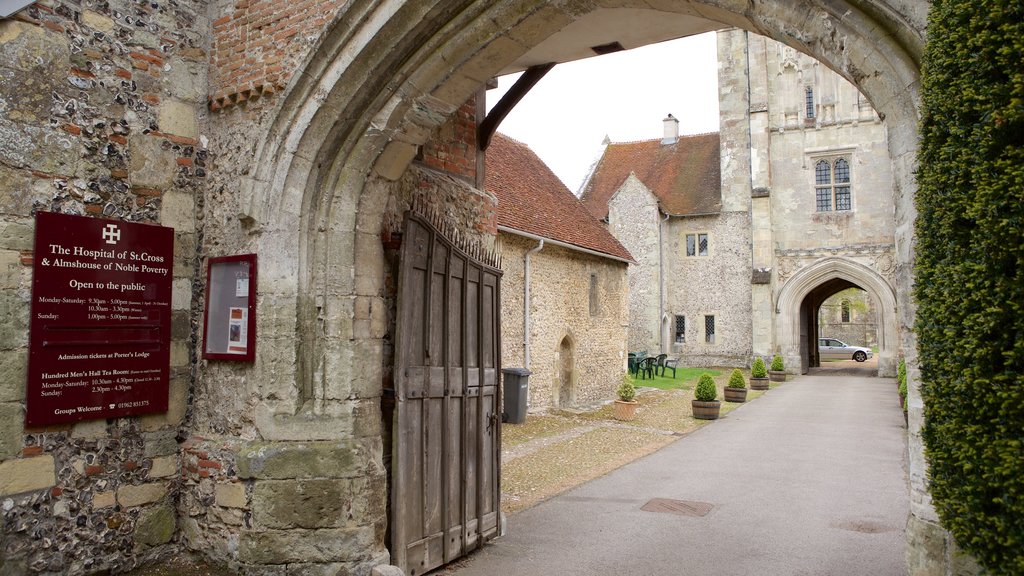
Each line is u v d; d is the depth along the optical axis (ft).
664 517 21.56
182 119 16.37
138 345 15.23
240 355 15.43
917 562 10.34
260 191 15.33
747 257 92.94
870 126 83.92
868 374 87.15
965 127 8.32
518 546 18.44
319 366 15.11
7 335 13.11
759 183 88.22
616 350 60.49
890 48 10.36
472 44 14.12
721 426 43.29
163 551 15.66
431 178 18.35
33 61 13.75
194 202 16.58
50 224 13.71
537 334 46.65
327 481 14.60
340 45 14.34
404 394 15.37
